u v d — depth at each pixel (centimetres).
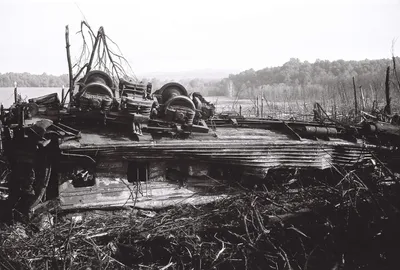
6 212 832
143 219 805
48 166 801
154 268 719
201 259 704
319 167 1014
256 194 831
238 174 975
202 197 920
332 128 1088
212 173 950
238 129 1132
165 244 761
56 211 738
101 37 1134
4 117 848
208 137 940
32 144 796
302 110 2872
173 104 915
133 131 849
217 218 825
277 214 814
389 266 703
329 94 4006
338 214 804
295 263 731
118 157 838
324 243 775
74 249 690
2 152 866
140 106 860
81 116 870
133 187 856
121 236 745
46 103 916
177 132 900
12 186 862
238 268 715
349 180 848
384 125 1155
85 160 809
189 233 764
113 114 863
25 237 723
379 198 809
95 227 757
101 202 815
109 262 675
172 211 854
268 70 7875
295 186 1042
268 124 1193
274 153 962
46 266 629
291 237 790
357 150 1059
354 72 6438
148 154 850
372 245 747
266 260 726
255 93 5259
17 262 643
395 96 2972
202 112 1040
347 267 712
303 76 6994
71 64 1073
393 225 739
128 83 935
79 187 820
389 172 852
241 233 779
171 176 914
